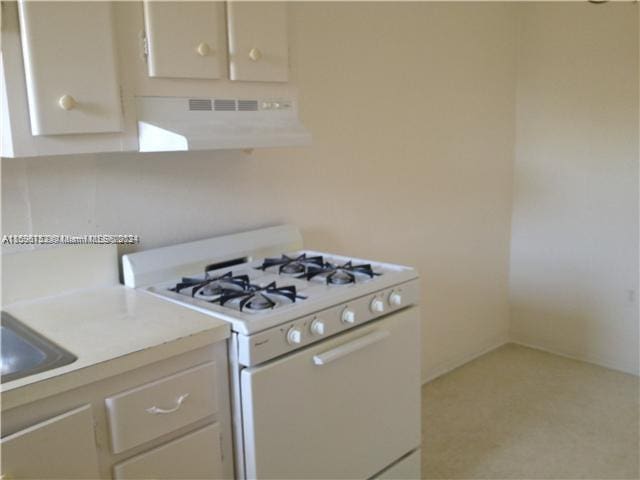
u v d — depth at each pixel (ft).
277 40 5.82
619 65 9.68
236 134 5.29
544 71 10.62
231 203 6.95
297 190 7.66
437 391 9.80
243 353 4.66
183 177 6.46
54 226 5.53
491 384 10.02
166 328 4.60
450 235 10.14
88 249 5.77
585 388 9.75
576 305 10.85
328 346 5.26
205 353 4.63
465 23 9.75
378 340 5.59
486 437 8.34
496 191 11.00
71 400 3.86
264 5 5.65
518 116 11.12
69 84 4.42
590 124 10.16
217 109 5.43
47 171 5.43
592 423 8.61
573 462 7.66
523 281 11.57
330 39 7.77
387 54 8.55
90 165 5.71
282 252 7.20
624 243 10.05
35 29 4.21
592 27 9.90
